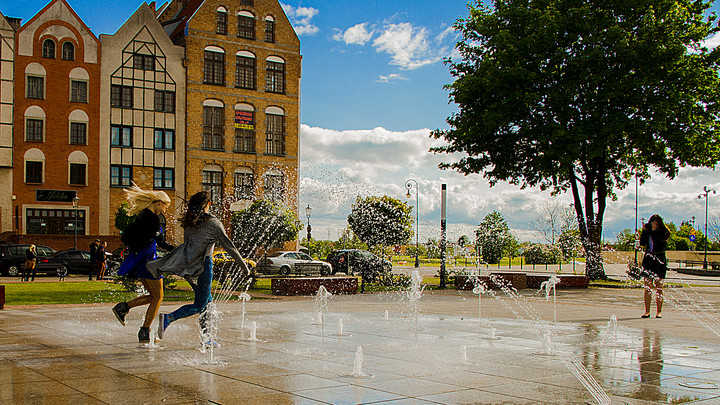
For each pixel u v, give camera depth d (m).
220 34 48.22
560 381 5.62
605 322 11.15
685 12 28.69
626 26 28.14
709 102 28.61
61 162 42.72
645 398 5.02
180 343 7.72
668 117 27.34
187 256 7.25
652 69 27.11
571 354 7.22
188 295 18.55
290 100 51.06
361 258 35.16
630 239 59.66
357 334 8.95
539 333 9.26
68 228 42.75
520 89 28.02
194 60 47.16
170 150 46.19
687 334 9.32
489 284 22.72
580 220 31.41
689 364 6.61
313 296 18.69
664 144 28.22
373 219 46.56
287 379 5.56
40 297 17.23
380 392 5.09
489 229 49.53
